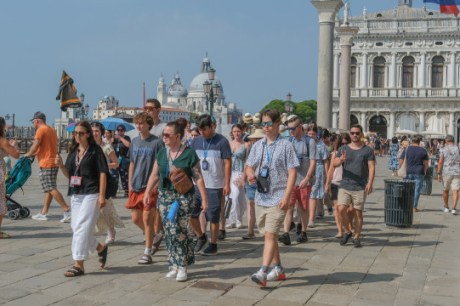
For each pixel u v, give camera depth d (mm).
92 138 8953
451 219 15883
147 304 7516
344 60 37250
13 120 54500
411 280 8969
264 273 8203
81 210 8844
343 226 11766
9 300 7582
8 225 13359
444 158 17219
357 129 11367
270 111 8406
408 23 75438
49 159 13531
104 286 8320
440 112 74562
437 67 75250
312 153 11453
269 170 8328
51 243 11312
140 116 9969
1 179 11680
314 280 8852
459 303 7809
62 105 18531
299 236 11984
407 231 13703
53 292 7984
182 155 8695
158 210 9242
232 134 13570
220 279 8797
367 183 11750
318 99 26688
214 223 10562
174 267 8672
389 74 76312
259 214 8453
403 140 24078
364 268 9711
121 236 12203
